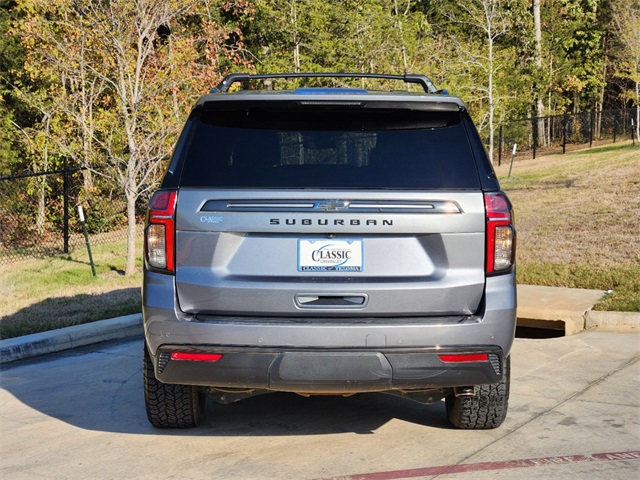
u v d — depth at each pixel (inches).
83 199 748.6
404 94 179.9
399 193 171.8
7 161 961.5
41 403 241.8
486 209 173.0
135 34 528.7
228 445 197.5
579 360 279.3
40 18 577.3
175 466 183.9
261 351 169.8
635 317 327.0
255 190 172.2
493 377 175.3
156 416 203.5
